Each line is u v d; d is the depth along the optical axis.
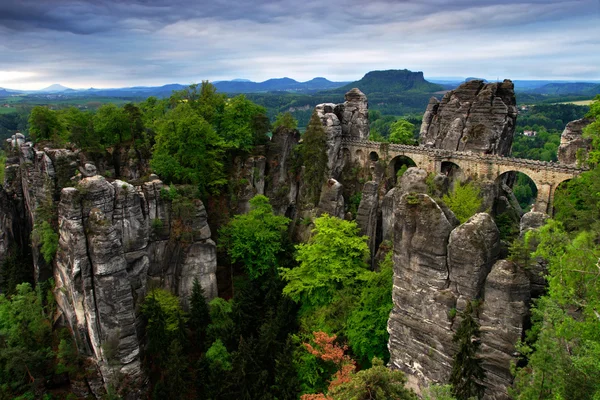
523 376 29.42
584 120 75.56
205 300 63.53
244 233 68.69
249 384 48.94
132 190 56.16
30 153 74.12
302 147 81.81
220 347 54.53
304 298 59.31
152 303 54.56
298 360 51.16
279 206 83.56
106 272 50.16
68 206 50.12
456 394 33.28
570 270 27.11
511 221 70.38
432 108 95.25
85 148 72.94
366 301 51.53
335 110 93.50
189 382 52.28
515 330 34.25
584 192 53.94
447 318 38.41
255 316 59.12
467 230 36.66
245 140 80.00
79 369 53.44
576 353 26.55
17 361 51.75
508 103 82.31
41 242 60.00
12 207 77.19
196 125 67.31
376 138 117.00
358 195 86.00
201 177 70.56
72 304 53.53
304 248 63.03
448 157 77.38
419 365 41.06
